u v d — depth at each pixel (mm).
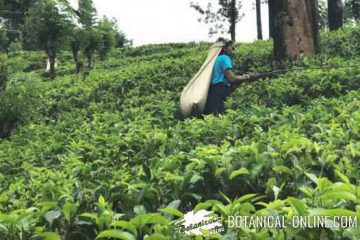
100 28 22859
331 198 2291
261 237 2174
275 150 3330
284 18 10547
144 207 2807
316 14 10805
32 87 8641
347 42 11609
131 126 7078
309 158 3100
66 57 29312
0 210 3064
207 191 3025
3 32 26328
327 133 4223
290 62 10180
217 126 5414
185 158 3650
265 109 6191
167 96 9789
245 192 3010
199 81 7531
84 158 5270
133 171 4250
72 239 2551
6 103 8219
